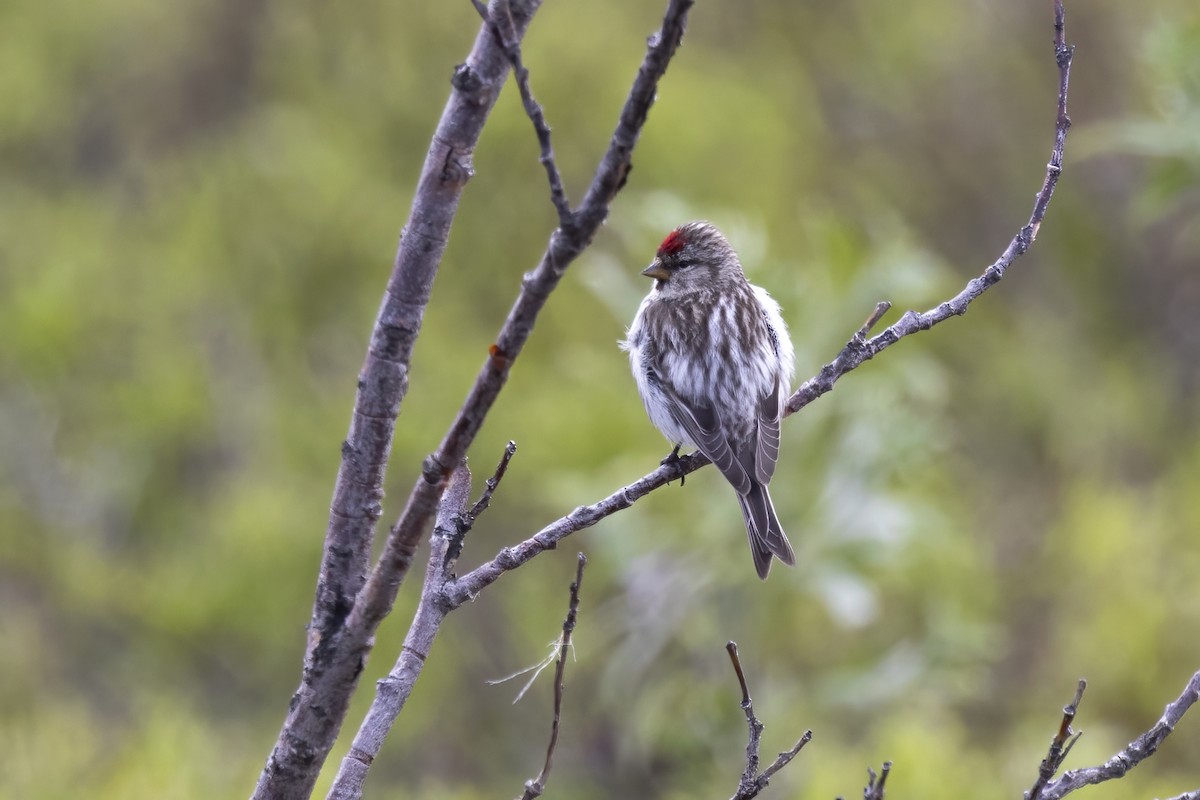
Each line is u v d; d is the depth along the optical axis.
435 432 15.05
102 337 16.83
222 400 16.62
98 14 18.48
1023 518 15.01
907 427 10.64
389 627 13.98
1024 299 19.34
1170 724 4.88
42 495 16.17
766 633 11.07
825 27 20.42
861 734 11.33
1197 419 17.86
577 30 16.64
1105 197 19.31
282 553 14.82
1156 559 11.69
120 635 15.10
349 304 16.81
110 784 9.18
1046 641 12.31
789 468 10.75
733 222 11.27
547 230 16.41
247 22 18.33
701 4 19.67
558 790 13.73
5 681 14.08
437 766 14.23
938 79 20.20
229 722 14.14
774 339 8.10
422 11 17.56
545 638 14.23
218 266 16.98
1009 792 9.70
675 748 11.22
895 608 12.59
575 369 14.18
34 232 17.47
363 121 17.53
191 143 18.25
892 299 10.98
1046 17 19.44
